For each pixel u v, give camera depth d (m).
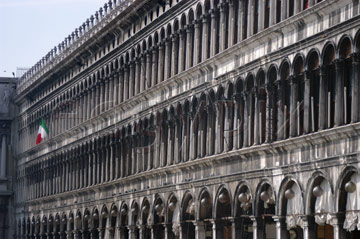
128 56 90.62
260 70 60.22
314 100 54.09
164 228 81.19
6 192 145.88
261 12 60.88
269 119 58.78
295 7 55.91
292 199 56.34
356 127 48.59
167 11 78.50
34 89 131.00
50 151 122.06
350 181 49.69
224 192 66.38
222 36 67.31
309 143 53.81
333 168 51.22
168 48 79.19
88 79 104.81
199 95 70.88
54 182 120.12
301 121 55.75
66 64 112.38
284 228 57.50
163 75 80.81
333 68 52.09
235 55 64.50
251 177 61.47
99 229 97.69
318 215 52.91
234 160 64.50
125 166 90.88
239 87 63.97
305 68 54.25
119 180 90.75
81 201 106.00
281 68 57.50
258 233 60.88
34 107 133.50
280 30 57.44
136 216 87.00
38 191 129.25
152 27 83.00
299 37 55.34
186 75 73.56
